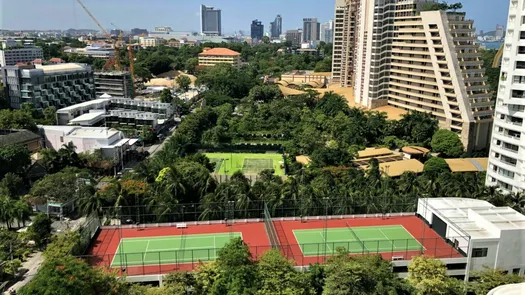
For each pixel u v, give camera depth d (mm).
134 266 73312
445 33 164625
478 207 85688
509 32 100500
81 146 138500
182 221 92875
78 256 73188
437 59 169375
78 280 51312
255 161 151375
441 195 102375
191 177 103750
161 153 133625
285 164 142000
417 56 182750
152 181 110688
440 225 85438
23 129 146375
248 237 85688
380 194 101500
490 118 162000
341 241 83688
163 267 73250
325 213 95938
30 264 82188
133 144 152500
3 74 181875
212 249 80250
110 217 92875
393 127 170000
